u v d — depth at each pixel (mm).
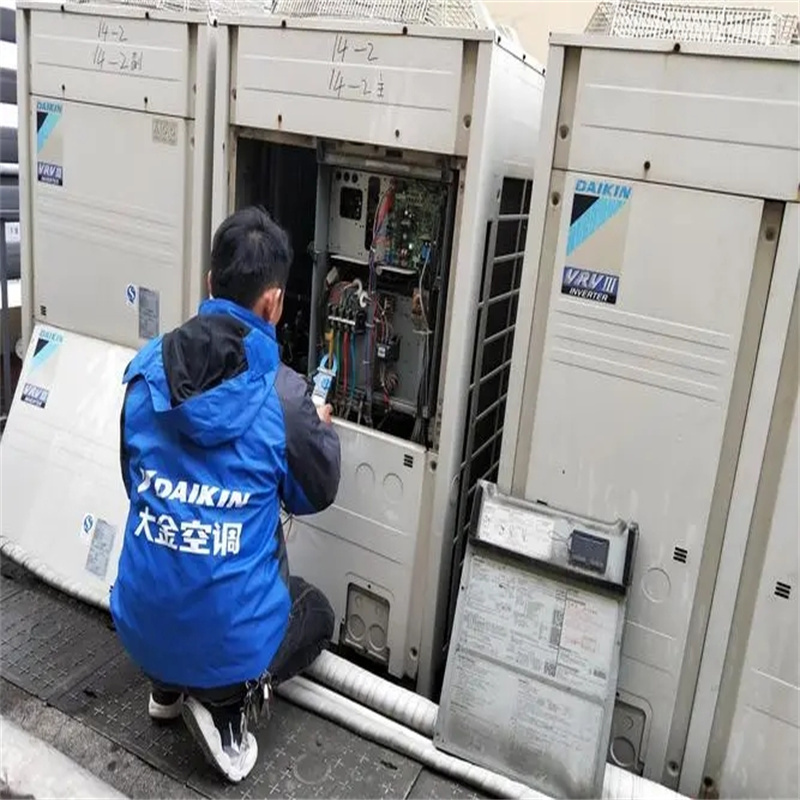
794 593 1833
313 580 2469
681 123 1748
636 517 1961
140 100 2506
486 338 2344
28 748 2025
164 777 1973
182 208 2508
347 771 2043
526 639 2021
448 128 2010
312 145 2266
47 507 2738
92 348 2820
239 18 2242
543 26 3199
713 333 1804
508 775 2025
